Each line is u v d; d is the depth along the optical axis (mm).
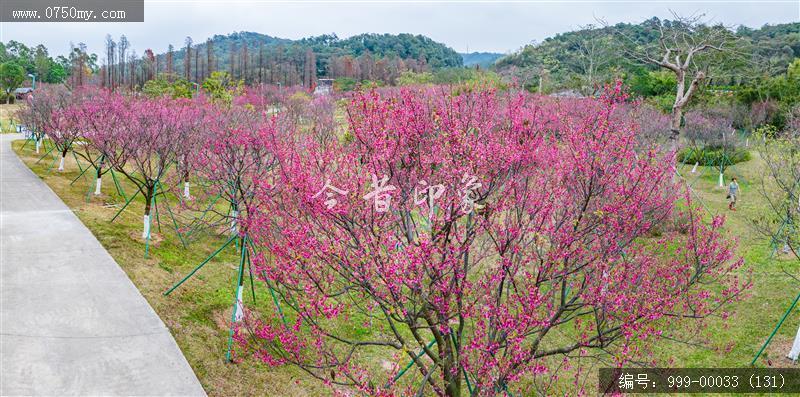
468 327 10906
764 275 14844
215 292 12547
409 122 7984
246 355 10164
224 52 153125
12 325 9750
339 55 127875
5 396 7859
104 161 19156
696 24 23094
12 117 44125
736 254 16062
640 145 17016
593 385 10422
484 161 7902
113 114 20938
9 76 67438
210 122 19953
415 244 7355
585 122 9453
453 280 7793
